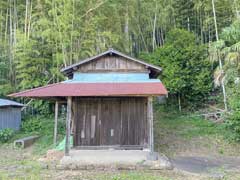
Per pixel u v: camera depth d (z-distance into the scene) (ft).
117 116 38.65
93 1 57.67
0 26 66.39
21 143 41.63
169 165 29.25
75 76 39.01
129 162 29.91
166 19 75.20
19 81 61.57
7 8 67.26
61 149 36.19
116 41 60.23
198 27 76.23
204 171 28.91
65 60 55.52
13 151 39.60
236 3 51.19
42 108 57.82
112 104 38.86
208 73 59.16
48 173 27.32
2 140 45.47
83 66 39.34
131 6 69.77
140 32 74.54
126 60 39.45
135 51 76.48
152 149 31.48
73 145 37.88
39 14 59.67
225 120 49.03
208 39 73.87
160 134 48.47
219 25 64.69
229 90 48.96
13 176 25.79
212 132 48.21
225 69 43.91
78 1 55.42
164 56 61.05
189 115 59.36
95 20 57.41
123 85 35.09
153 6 72.59
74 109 38.52
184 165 31.89
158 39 77.66
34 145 42.96
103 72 39.14
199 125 52.70
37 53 57.31
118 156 32.53
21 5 66.85
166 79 59.16
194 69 59.57
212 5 60.29
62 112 57.31
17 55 57.36
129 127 38.45
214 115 55.88
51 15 57.41
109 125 38.50
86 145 38.01
